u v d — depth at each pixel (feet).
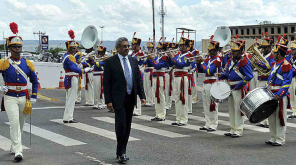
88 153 25.31
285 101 27.43
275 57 28.12
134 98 23.52
